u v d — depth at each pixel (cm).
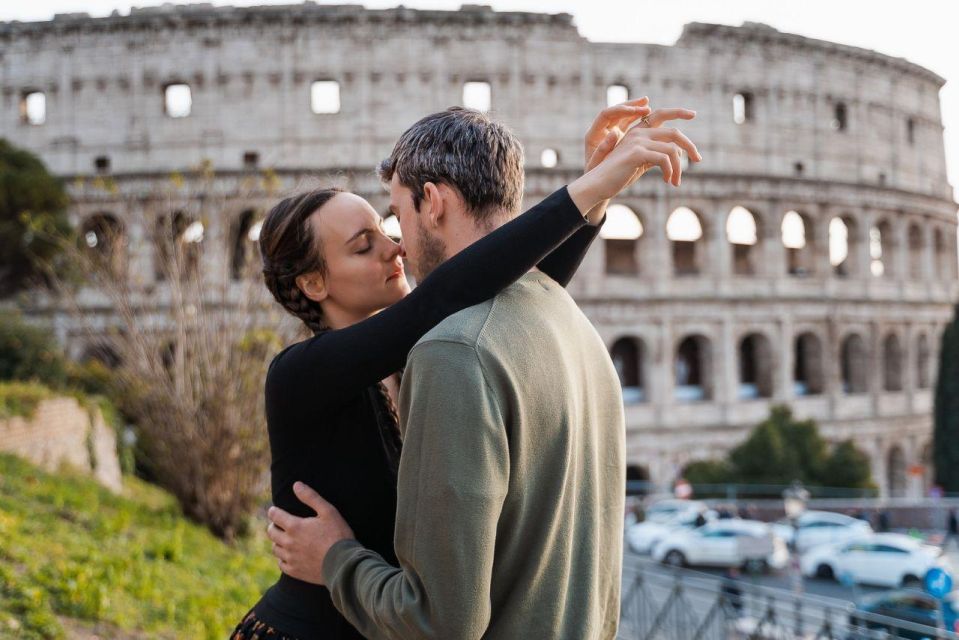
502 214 496
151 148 7538
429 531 402
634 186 7750
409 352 451
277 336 3058
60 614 1505
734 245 8875
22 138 7612
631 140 476
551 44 7725
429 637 400
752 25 8288
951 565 4788
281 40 7550
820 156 8481
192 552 2602
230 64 7550
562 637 436
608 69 7838
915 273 9269
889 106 8988
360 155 7469
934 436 7675
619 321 7669
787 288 8119
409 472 416
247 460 3119
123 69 7588
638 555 5394
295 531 491
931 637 2597
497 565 427
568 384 454
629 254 8394
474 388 409
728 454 7250
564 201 459
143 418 3259
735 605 2802
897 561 4497
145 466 5156
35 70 7638
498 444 408
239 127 7525
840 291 8375
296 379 486
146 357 3170
